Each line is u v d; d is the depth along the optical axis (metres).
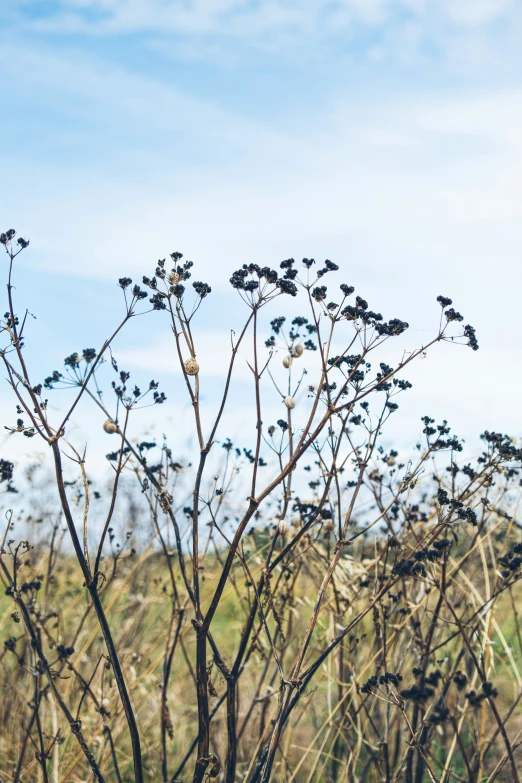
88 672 4.59
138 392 2.88
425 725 3.07
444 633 4.40
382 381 2.89
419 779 3.52
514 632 4.62
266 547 4.14
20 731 4.11
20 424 2.77
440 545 2.99
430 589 3.63
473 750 3.87
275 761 4.16
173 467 3.66
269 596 3.10
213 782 3.38
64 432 2.77
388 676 2.92
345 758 3.90
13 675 4.40
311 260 2.91
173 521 2.96
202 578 3.73
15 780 3.52
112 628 4.91
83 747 2.91
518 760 4.14
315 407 2.79
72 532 2.74
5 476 3.07
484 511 3.65
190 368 2.87
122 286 2.89
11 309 2.76
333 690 4.84
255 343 2.86
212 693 3.02
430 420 3.22
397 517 3.78
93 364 2.83
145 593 4.89
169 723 3.58
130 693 4.20
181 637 3.90
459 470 3.32
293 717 4.34
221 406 2.87
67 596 5.18
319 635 4.05
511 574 3.20
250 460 3.61
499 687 4.70
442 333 2.92
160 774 4.24
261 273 2.87
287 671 4.26
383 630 3.46
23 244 2.80
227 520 3.83
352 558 3.97
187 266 2.90
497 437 3.28
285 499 3.28
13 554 3.02
